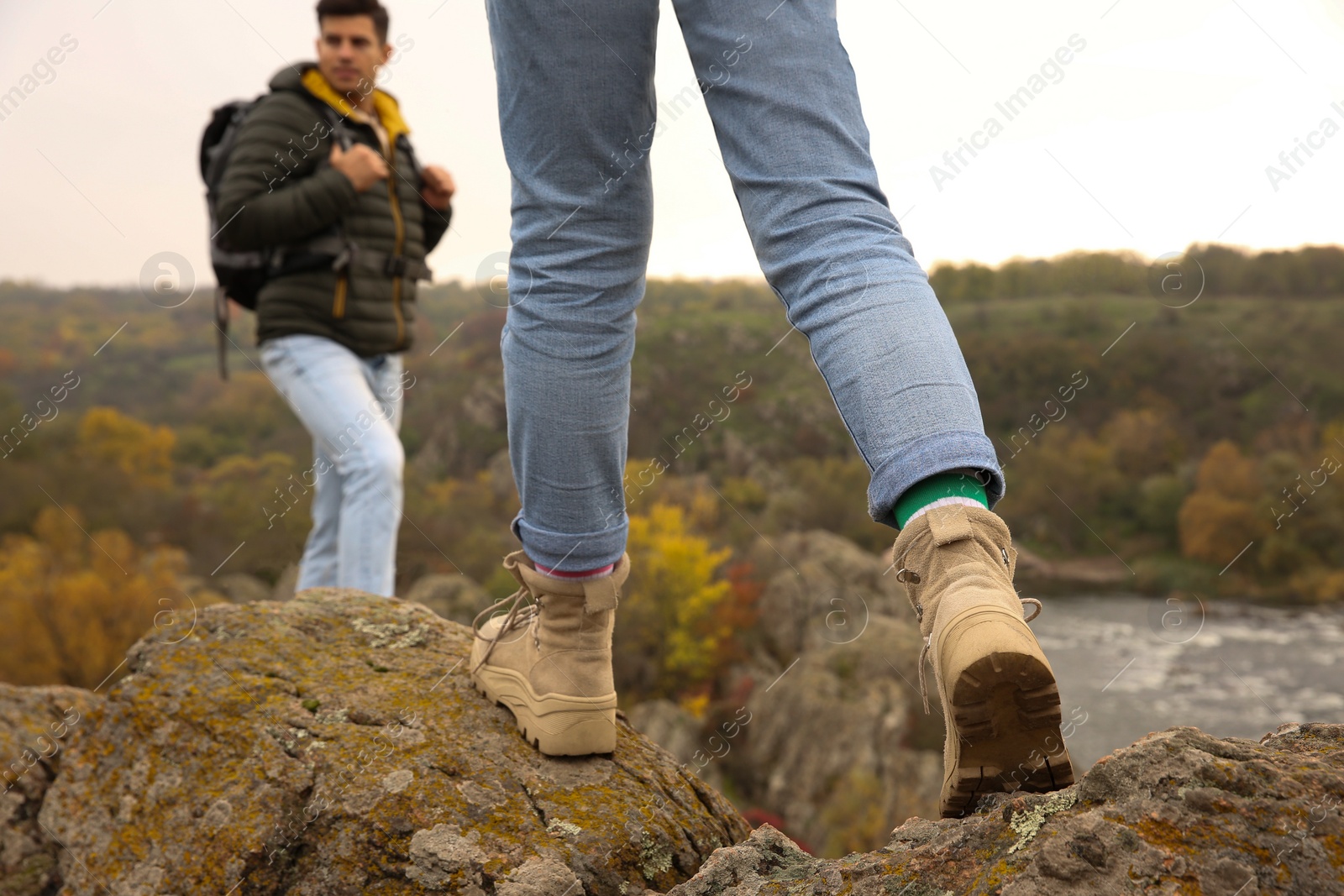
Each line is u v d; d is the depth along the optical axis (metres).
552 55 0.91
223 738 1.33
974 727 0.77
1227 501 32.50
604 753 1.27
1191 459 35.78
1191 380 40.34
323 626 1.60
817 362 0.81
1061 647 24.11
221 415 28.16
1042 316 45.12
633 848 1.13
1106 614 27.14
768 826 1.02
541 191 0.98
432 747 1.25
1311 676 21.39
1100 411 39.69
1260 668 22.28
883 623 26.73
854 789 21.55
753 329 34.44
